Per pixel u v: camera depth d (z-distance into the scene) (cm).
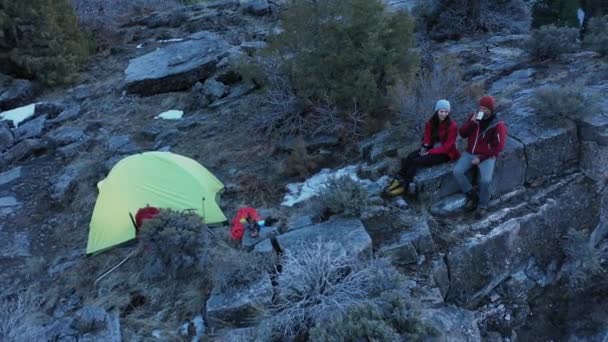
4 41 1336
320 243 589
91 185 907
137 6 1961
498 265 657
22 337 560
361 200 671
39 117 1191
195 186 747
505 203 704
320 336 480
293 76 898
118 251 727
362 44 834
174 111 1130
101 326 565
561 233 712
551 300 688
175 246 648
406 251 617
